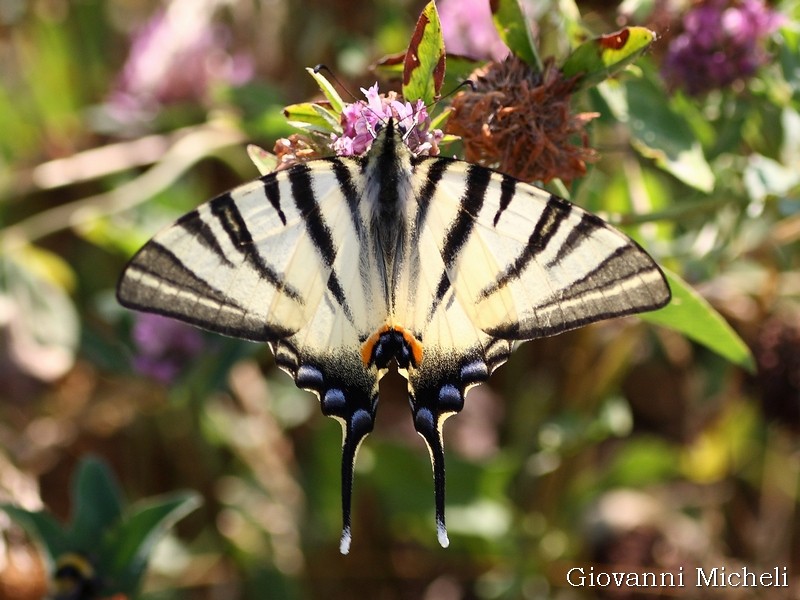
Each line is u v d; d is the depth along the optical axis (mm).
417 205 270
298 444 392
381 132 268
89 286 397
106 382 383
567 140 282
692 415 372
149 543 302
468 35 332
